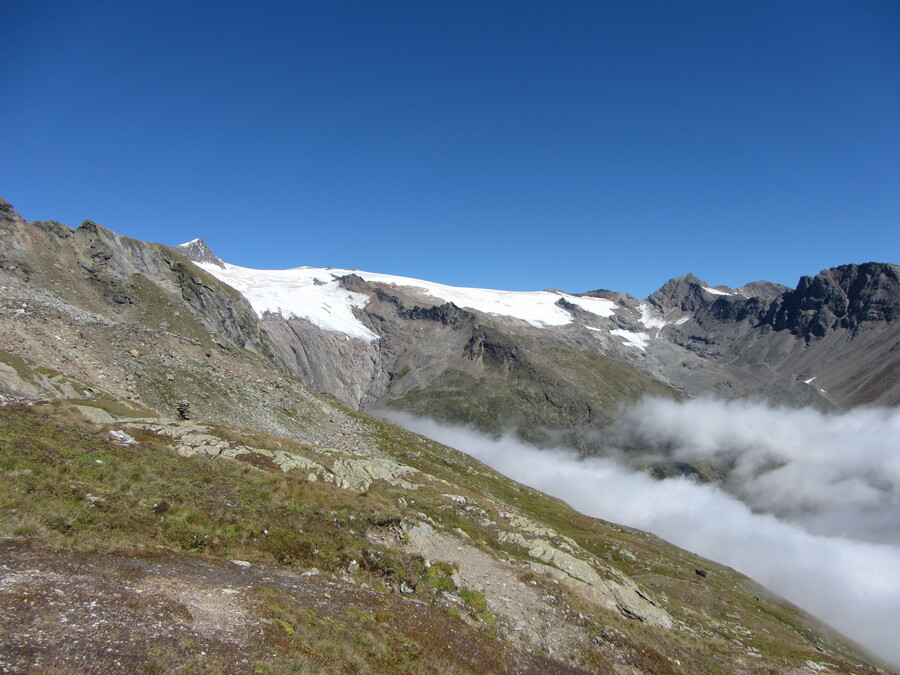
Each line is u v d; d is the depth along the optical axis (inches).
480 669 927.7
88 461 1140.5
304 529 1238.3
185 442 1638.8
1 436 1102.4
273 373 4653.1
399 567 1244.5
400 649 854.5
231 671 598.9
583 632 1267.2
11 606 579.5
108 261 7155.5
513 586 1359.5
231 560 991.0
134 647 579.5
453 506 1988.2
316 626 803.4
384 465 2197.3
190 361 3565.5
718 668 1412.4
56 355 2618.1
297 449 2050.9
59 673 490.3
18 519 824.9
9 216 6294.3
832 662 1951.3
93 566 757.3
